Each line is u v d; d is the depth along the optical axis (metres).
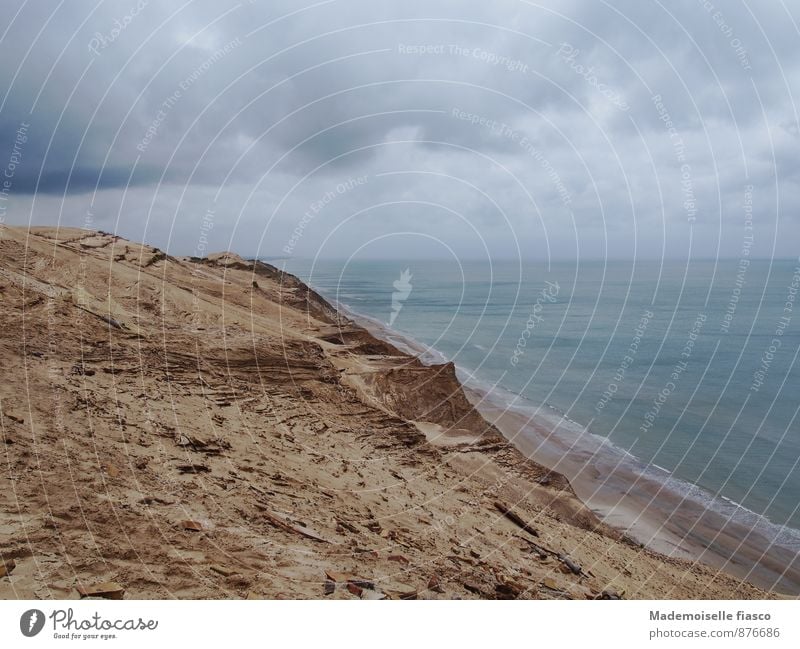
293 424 15.14
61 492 7.37
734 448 31.16
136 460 9.13
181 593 6.02
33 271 19.36
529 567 10.38
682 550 18.88
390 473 14.02
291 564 7.20
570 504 18.17
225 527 7.79
